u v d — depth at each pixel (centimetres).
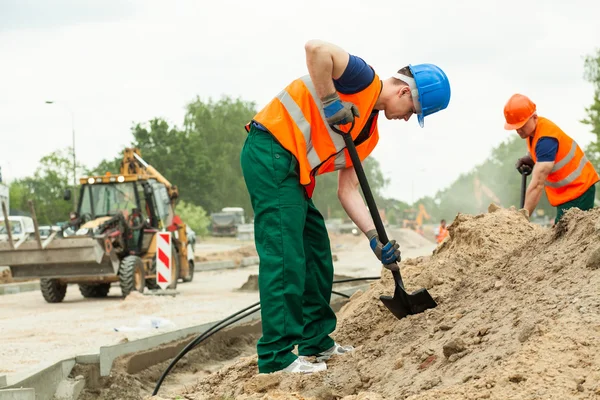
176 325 1027
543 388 324
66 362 754
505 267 510
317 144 473
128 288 1568
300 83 473
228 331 972
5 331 1055
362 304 616
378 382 431
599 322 358
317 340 509
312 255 510
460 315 466
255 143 471
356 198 518
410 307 511
